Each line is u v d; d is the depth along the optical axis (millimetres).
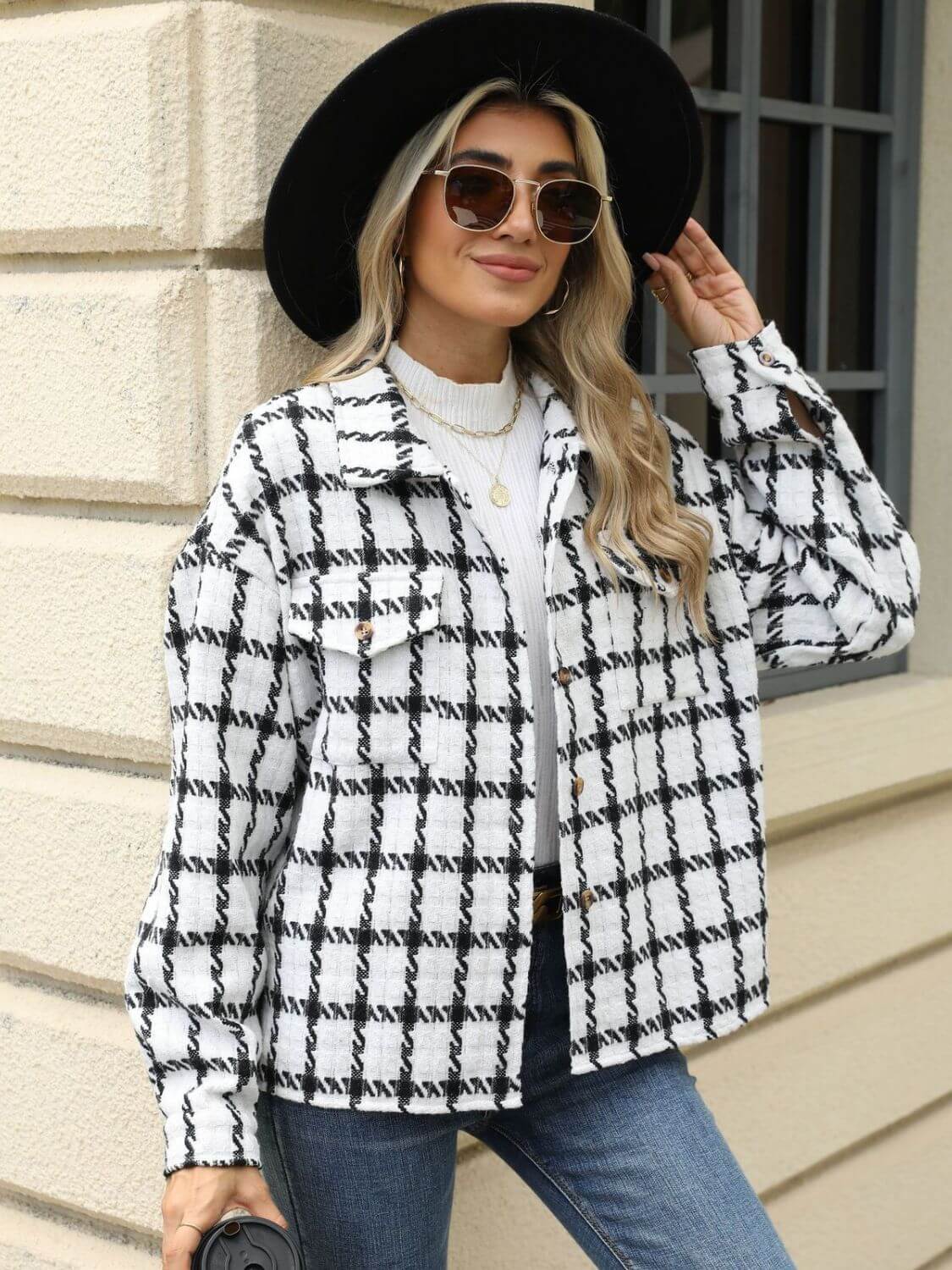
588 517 1720
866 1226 3062
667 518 1752
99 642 2131
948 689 3182
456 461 1708
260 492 1577
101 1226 2297
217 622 1549
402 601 1572
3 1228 2359
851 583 1867
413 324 1749
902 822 3064
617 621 1706
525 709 1617
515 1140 1761
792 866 2850
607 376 1795
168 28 1937
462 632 1599
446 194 1639
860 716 2990
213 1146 1502
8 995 2332
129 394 2033
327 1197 1625
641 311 2123
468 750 1590
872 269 3242
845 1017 2977
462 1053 1599
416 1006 1578
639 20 2732
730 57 2869
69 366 2084
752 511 1940
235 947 1562
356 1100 1578
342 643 1560
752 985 1771
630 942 1680
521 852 1611
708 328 1953
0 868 2271
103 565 2113
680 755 1763
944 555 3271
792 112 2977
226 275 1973
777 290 3078
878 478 3268
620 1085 1709
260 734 1572
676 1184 1655
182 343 2000
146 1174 2189
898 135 3182
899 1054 3082
